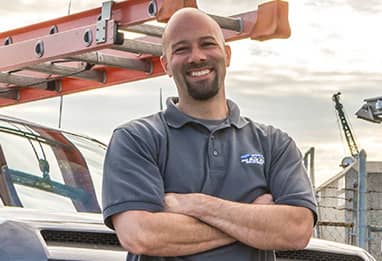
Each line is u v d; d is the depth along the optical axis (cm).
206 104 386
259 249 375
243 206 369
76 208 498
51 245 384
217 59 388
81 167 536
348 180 957
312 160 895
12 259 371
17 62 706
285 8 620
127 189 371
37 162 516
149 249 362
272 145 393
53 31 695
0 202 471
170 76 395
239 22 624
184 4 579
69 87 763
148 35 644
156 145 379
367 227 923
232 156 381
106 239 400
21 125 543
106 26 634
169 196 372
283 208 373
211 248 367
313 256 449
